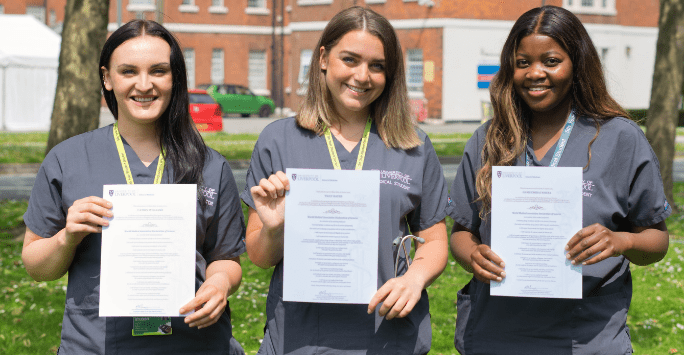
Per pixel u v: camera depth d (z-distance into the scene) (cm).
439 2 2511
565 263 239
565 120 259
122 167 241
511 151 257
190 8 3130
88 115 780
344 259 235
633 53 2892
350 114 256
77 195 236
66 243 225
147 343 236
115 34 234
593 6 2781
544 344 254
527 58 248
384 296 230
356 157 252
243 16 3228
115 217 227
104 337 233
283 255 253
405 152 253
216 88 2941
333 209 234
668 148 971
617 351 249
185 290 227
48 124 2216
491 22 2558
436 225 260
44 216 237
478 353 267
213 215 249
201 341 242
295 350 247
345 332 246
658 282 624
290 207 235
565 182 239
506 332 259
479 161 268
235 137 1889
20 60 2134
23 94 2162
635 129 250
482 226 267
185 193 229
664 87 968
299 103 262
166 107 242
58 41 2270
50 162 240
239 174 1331
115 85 235
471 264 254
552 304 252
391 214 246
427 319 256
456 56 2541
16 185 1221
